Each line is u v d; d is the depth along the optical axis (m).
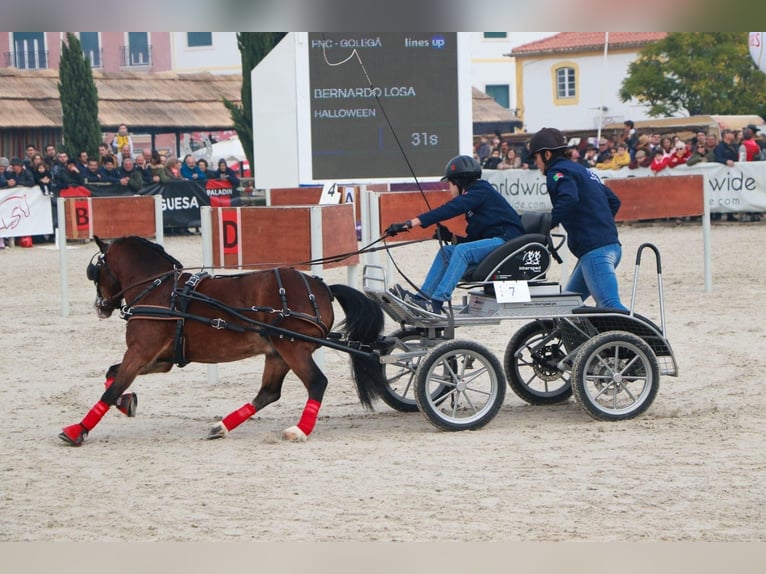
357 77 19.25
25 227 26.98
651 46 43.66
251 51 34.19
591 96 50.59
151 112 44.03
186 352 9.38
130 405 9.56
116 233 16.66
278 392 9.70
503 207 9.78
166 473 8.36
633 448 8.80
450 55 19.41
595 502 7.37
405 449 8.94
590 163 29.64
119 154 37.50
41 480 8.24
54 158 29.14
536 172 27.58
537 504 7.34
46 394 11.77
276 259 11.37
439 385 10.69
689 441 9.02
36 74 44.28
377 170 19.45
